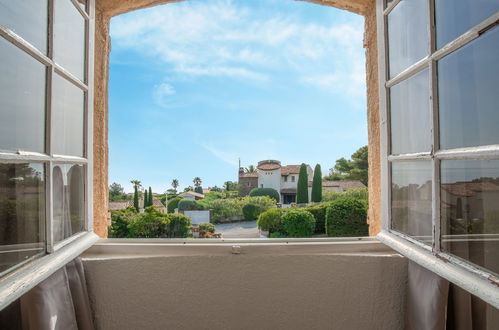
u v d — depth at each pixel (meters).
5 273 0.72
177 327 1.21
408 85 1.09
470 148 0.75
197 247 1.25
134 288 1.19
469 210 0.78
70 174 1.13
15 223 0.78
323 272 1.23
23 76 0.80
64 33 1.04
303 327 1.23
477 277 0.72
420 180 1.01
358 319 1.23
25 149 0.81
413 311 1.08
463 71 0.79
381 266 1.22
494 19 0.66
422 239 1.00
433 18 0.90
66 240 1.02
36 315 0.85
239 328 1.22
